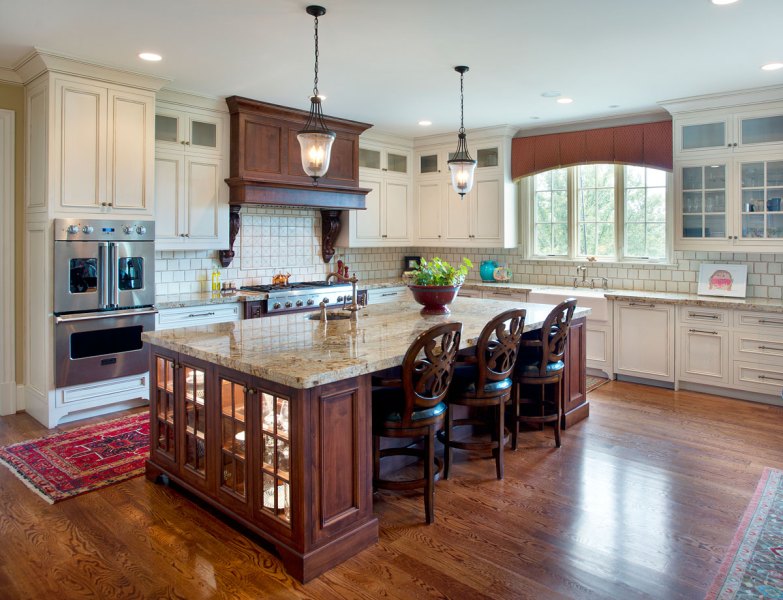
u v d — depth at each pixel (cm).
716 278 532
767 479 327
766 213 479
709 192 509
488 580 232
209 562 245
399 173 700
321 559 236
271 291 541
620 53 391
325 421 237
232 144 520
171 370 308
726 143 494
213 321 498
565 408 416
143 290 444
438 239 702
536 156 634
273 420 244
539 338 391
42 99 403
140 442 386
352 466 251
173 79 448
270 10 318
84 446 378
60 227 398
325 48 380
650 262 585
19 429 411
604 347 560
